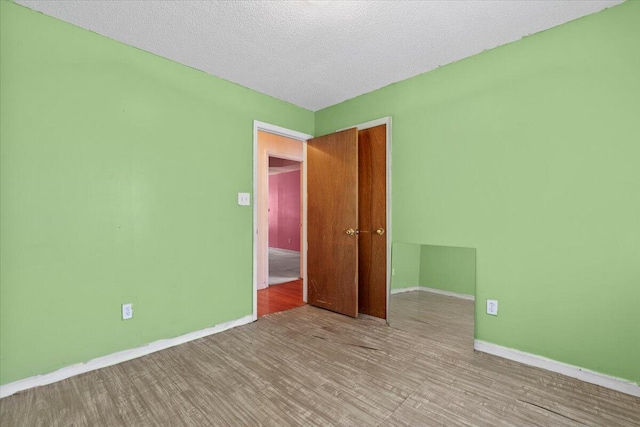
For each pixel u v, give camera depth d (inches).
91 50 81.3
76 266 78.8
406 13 74.4
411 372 79.5
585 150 76.0
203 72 104.6
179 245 98.4
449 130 100.0
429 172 105.0
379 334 104.3
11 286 69.9
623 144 71.4
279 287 171.2
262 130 125.2
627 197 70.9
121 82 86.5
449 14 74.9
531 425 59.7
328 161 130.5
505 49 88.3
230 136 112.4
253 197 119.8
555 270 80.4
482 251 92.8
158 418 62.1
